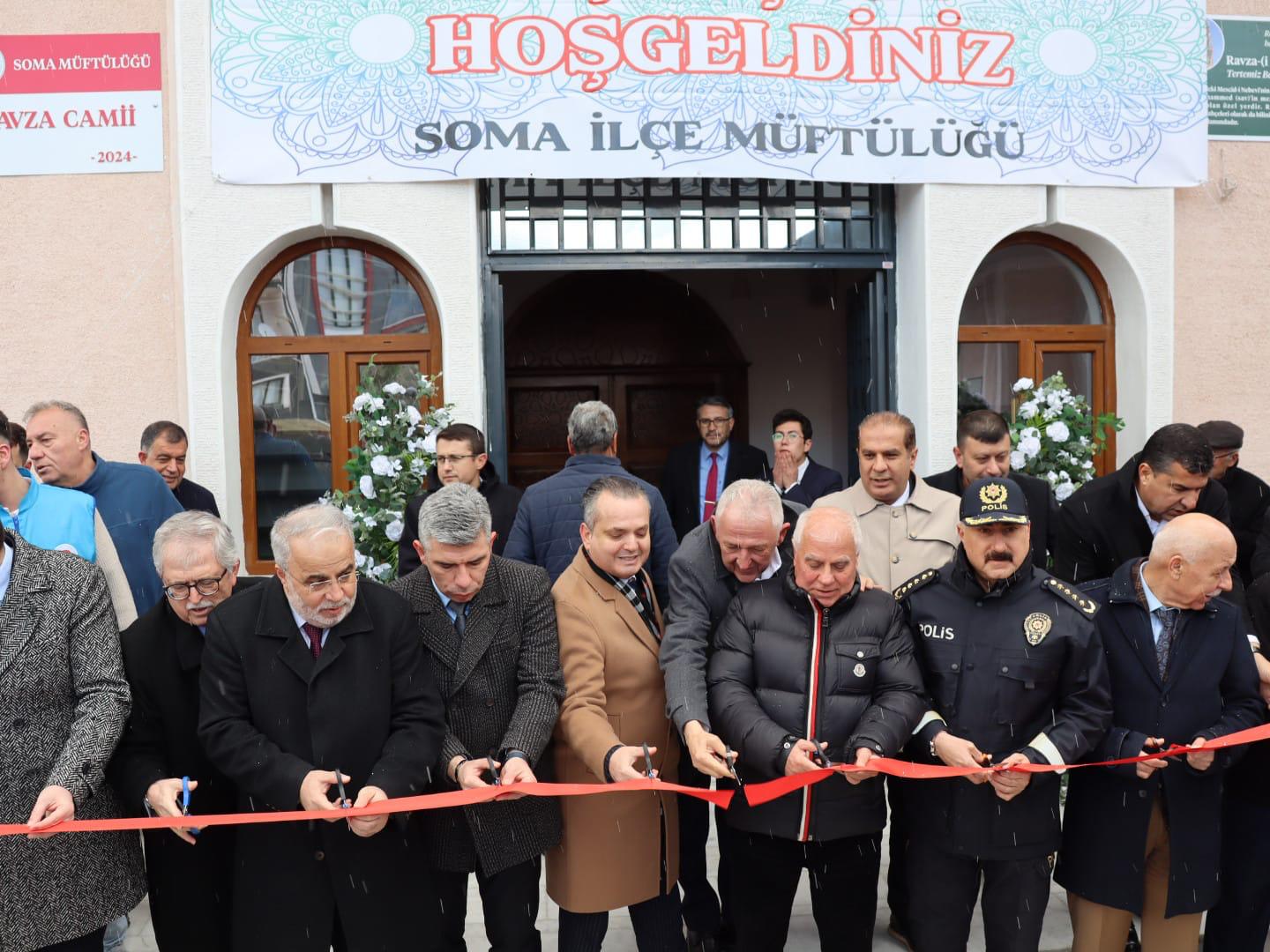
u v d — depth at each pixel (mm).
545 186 5484
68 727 2443
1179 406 5691
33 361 5188
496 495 4289
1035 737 2607
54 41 5156
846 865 2730
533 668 2650
